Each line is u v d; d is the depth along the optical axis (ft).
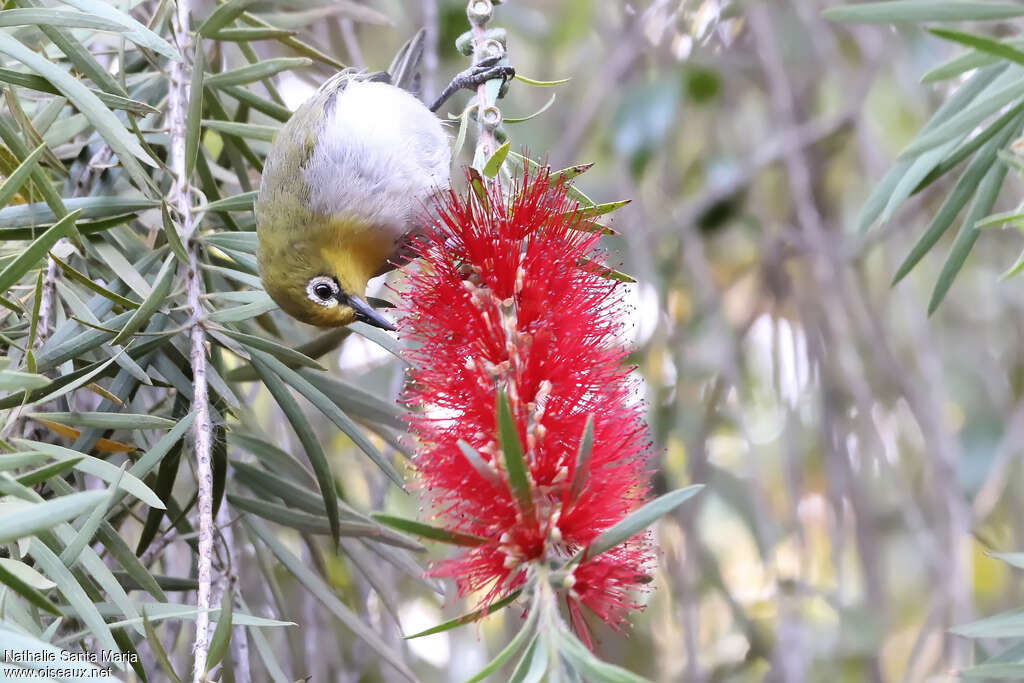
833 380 20.03
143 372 10.78
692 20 21.24
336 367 19.71
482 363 9.20
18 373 7.69
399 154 14.66
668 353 19.81
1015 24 16.97
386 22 15.17
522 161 11.12
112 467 9.34
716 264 22.41
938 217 11.09
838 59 20.42
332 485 11.61
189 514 15.46
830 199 22.04
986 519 20.53
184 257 11.06
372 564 14.32
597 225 10.42
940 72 10.19
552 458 8.66
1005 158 9.62
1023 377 21.39
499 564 8.31
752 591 21.99
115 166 12.52
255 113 16.07
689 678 17.87
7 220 11.21
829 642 18.99
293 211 14.29
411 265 12.34
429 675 19.79
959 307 22.12
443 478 8.78
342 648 18.16
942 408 19.08
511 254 9.83
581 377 9.11
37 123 11.86
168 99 13.23
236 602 11.94
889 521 20.70
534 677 7.14
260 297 11.51
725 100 22.20
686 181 22.43
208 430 10.38
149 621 8.91
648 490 8.88
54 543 9.47
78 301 10.91
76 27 10.34
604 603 8.15
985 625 9.01
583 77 22.43
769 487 21.70
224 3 12.66
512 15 20.95
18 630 7.61
